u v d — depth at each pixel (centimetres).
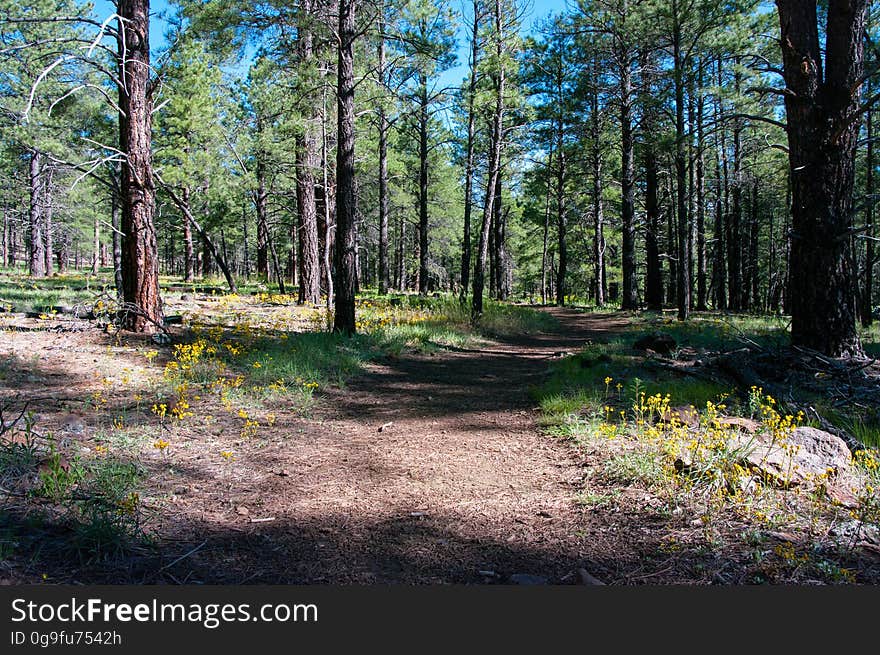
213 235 3931
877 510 349
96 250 3509
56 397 570
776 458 409
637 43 2020
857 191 2084
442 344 1239
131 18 863
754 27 1712
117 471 396
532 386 831
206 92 1919
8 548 283
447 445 555
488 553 334
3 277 2339
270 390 703
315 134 1664
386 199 2667
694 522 351
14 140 1593
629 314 2147
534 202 3366
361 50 1468
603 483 431
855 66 795
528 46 1680
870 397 659
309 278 1816
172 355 825
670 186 2722
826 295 802
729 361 784
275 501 409
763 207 2966
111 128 1909
